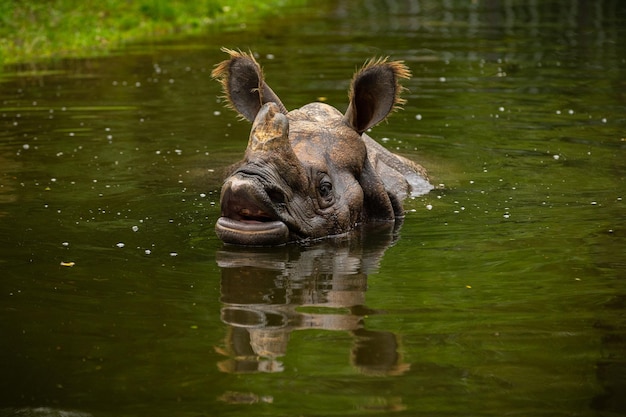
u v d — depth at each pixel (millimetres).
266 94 21312
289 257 17891
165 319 14484
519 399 11734
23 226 19828
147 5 57469
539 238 18922
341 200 19797
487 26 54562
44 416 11375
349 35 51469
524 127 29750
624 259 17453
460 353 13125
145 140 28266
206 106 33344
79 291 15797
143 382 12266
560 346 13359
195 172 24531
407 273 16844
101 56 45438
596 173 24234
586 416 11297
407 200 22109
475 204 21688
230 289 15914
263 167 18078
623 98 34031
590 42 47344
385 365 12742
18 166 25109
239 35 52312
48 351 13281
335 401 11680
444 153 26719
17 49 47344
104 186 23156
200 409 11500
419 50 45531
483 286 16047
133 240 18859
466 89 35969
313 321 14375
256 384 12164
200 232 19469
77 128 29891
